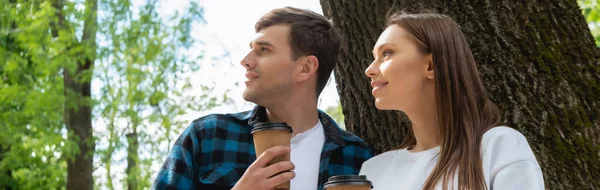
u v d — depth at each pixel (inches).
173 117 556.7
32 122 457.4
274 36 95.4
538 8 99.6
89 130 472.1
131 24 490.3
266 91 94.7
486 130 76.5
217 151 95.3
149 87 521.0
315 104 98.6
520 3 98.9
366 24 108.7
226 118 98.4
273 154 72.0
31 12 442.6
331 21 102.1
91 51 460.4
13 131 451.2
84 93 485.1
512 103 93.4
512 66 94.8
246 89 95.7
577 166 91.4
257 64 95.3
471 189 71.2
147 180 538.3
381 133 105.3
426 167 78.7
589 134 93.7
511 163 72.2
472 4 98.7
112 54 496.4
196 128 97.0
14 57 446.0
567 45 98.8
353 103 110.7
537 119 92.6
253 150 95.9
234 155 95.3
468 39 97.5
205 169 94.6
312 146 96.6
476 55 96.4
